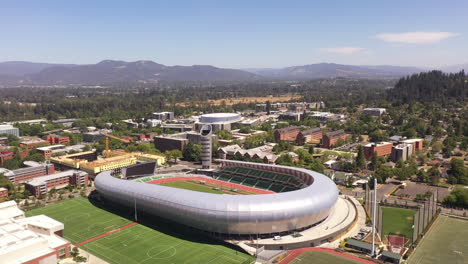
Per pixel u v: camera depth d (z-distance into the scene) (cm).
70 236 17488
